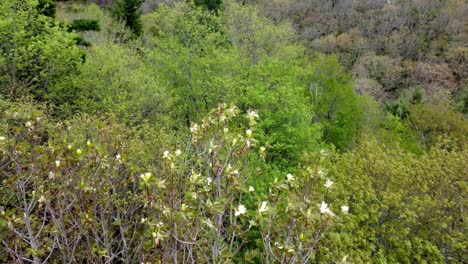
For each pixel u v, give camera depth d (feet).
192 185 12.20
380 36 145.07
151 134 31.58
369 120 70.03
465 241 31.22
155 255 15.17
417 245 31.53
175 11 65.92
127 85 51.52
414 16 151.23
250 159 31.27
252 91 47.67
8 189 17.47
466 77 123.85
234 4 80.53
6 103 32.19
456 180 36.14
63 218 15.76
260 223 11.73
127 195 21.02
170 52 60.34
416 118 82.69
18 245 15.01
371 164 35.94
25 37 49.70
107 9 102.53
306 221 11.33
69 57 50.49
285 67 57.41
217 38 67.05
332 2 161.99
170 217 11.72
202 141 14.03
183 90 58.80
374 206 31.65
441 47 139.13
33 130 15.20
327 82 66.13
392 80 125.80
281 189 12.21
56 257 18.49
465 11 147.43
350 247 29.55
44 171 15.05
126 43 75.51
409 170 35.47
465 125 77.82
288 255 11.61
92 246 16.34
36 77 45.91
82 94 50.60
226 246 13.65
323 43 137.28
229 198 12.71
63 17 88.22
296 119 47.96
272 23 88.17
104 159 15.40
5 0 46.83
